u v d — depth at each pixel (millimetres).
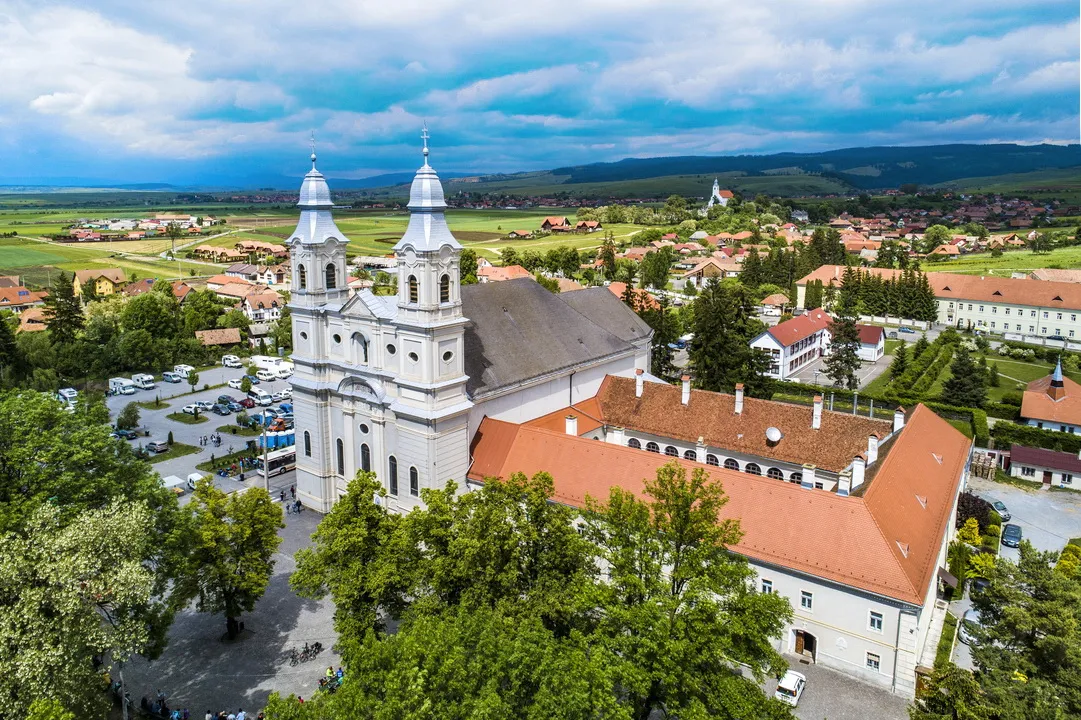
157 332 168250
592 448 68250
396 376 69438
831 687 52219
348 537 49594
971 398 116062
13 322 163500
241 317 187000
